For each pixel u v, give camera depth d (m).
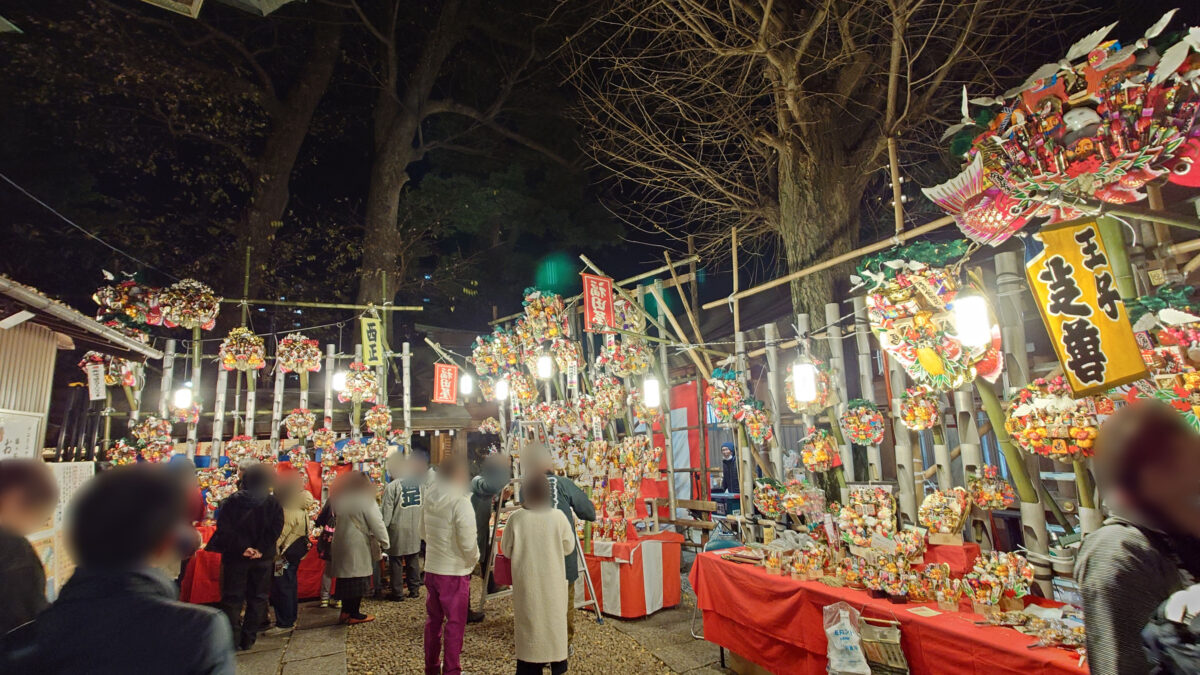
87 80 11.84
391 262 15.62
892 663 3.49
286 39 15.54
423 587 8.44
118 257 12.41
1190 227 3.20
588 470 7.47
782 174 7.79
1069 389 3.39
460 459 5.20
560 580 4.55
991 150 3.41
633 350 7.83
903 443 4.87
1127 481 1.71
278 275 14.91
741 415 6.02
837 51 7.42
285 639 6.19
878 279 4.10
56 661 1.33
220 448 8.45
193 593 6.93
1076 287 3.20
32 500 2.18
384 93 16.45
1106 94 3.00
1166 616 1.48
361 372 9.59
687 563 8.65
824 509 4.91
